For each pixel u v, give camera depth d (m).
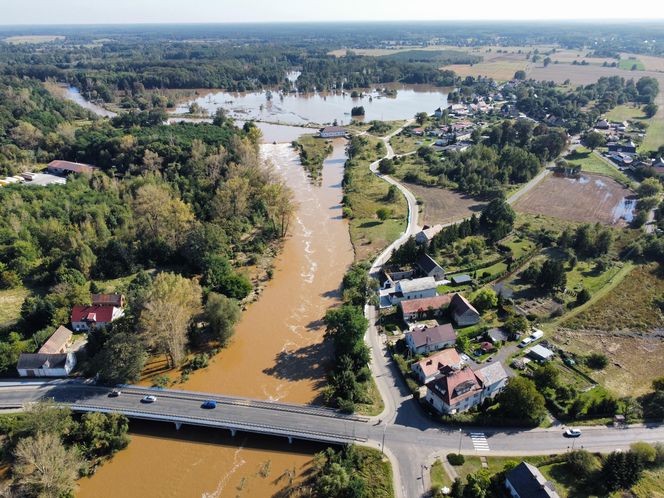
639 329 114.00
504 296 127.12
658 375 99.00
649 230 161.50
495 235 157.00
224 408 91.62
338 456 79.88
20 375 101.44
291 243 165.12
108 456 83.88
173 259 149.62
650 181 191.50
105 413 89.00
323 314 124.56
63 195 179.62
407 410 90.81
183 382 100.81
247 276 140.62
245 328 119.44
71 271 131.25
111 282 137.62
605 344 108.94
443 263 144.62
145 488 78.62
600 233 147.75
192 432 89.56
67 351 109.50
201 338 114.12
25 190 180.38
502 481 74.38
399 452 81.31
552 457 79.19
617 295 126.19
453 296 120.88
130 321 107.81
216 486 78.75
